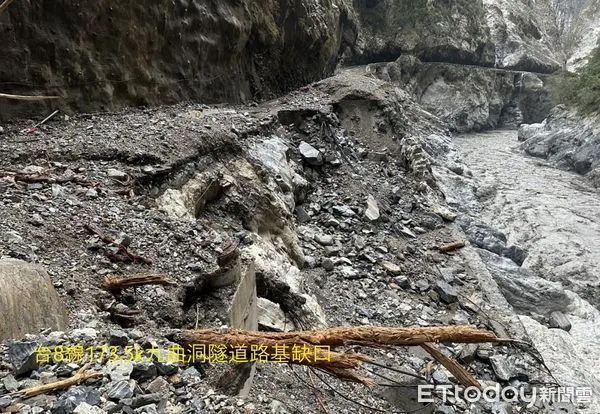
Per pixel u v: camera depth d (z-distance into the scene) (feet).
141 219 20.31
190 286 16.46
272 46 57.82
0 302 10.75
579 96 115.03
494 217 78.69
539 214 78.95
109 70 34.09
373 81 63.82
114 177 23.80
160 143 28.55
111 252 16.90
